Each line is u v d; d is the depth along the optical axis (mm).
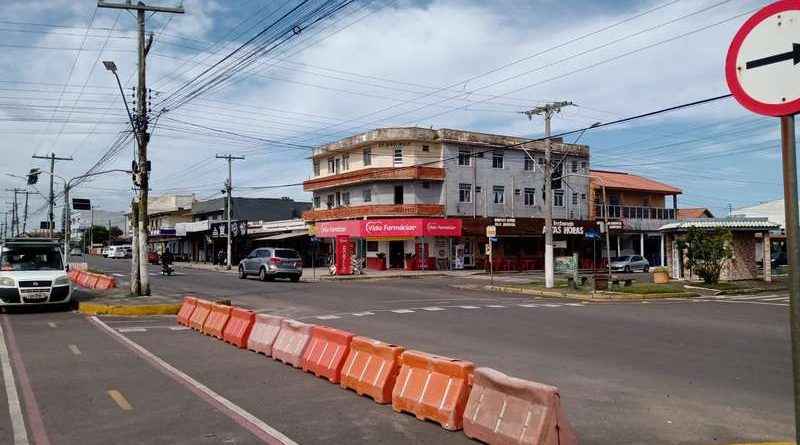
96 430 6273
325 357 8898
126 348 11570
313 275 40875
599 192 57250
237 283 31125
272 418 6762
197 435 6121
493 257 50469
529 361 10195
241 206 70625
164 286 28453
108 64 20328
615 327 14773
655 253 61844
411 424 6559
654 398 7660
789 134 3455
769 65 3512
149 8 21078
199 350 11391
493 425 5746
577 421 6641
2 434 6145
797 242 3400
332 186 52156
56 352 11031
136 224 22016
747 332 13906
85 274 31000
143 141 21609
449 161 48375
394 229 46094
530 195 52656
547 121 29422
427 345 11891
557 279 37031
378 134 47688
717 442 5898
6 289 17156
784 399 7598
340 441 5957
